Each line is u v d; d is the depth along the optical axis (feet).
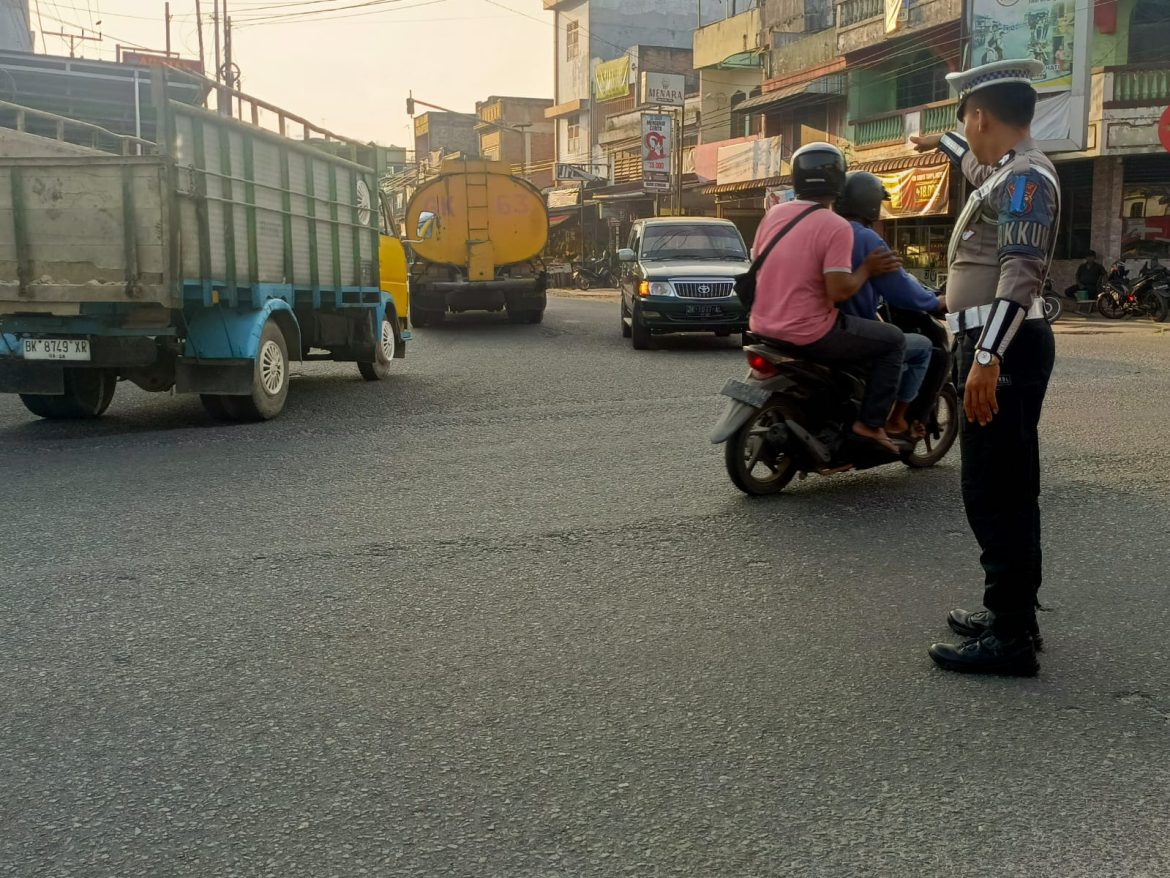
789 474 19.29
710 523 17.19
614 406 30.22
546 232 65.21
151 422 28.30
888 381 18.31
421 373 39.55
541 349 48.85
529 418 28.14
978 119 10.93
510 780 8.87
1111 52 74.54
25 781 8.91
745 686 10.80
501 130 189.88
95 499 19.06
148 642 12.08
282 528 17.01
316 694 10.64
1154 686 10.75
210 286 25.61
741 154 106.83
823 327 17.83
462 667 11.31
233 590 13.89
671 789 8.71
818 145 17.95
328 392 34.01
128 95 55.26
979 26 74.13
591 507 18.25
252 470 21.56
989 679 10.96
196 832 8.11
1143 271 68.18
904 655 11.60
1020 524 10.82
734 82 123.13
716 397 31.81
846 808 8.40
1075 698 10.48
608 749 9.43
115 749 9.48
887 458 19.39
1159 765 9.10
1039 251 10.37
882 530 16.71
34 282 24.85
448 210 64.23
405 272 40.96
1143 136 69.56
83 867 7.66
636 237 53.57
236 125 26.45
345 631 12.39
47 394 26.86
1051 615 12.82
